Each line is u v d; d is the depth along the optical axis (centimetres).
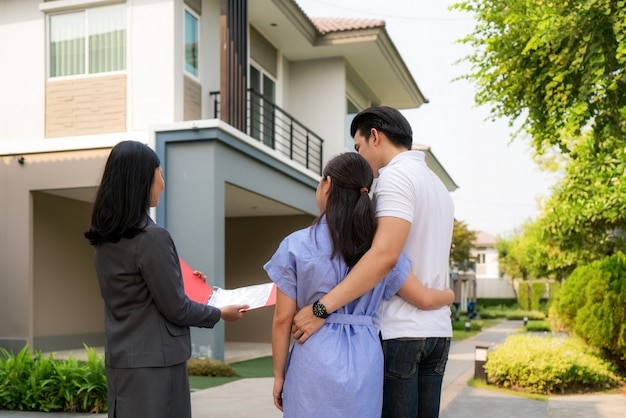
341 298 215
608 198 938
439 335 239
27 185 1093
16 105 1131
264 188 1190
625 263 859
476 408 614
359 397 215
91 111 1089
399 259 233
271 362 1106
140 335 240
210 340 969
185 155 1003
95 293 1365
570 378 739
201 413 589
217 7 1200
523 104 692
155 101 1055
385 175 234
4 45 1143
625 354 820
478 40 683
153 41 1062
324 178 232
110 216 240
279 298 224
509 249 4150
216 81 1187
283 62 1569
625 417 573
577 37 557
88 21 1104
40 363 600
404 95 1961
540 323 2630
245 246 1587
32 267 1098
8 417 553
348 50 1552
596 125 638
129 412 237
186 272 298
